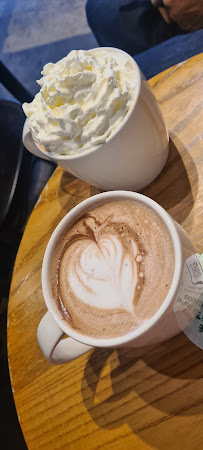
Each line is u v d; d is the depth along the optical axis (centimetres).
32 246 34
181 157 30
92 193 33
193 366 24
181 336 25
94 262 24
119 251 23
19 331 32
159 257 22
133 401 26
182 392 24
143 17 56
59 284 24
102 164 26
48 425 28
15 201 60
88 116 25
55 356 24
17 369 31
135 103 24
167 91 32
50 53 66
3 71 70
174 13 53
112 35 59
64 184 35
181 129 31
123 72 25
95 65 25
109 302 22
